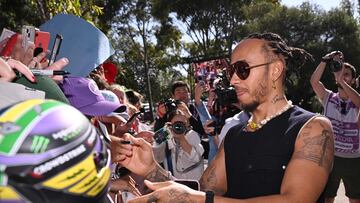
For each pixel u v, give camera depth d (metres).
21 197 0.99
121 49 41.66
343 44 32.66
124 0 35.88
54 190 1.01
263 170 1.98
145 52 39.44
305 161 1.87
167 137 3.95
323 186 1.87
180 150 4.04
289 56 2.13
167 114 4.57
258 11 35.03
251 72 2.07
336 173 5.21
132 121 3.38
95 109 2.09
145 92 43.75
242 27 35.09
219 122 4.70
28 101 1.10
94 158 1.09
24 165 0.98
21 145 0.99
